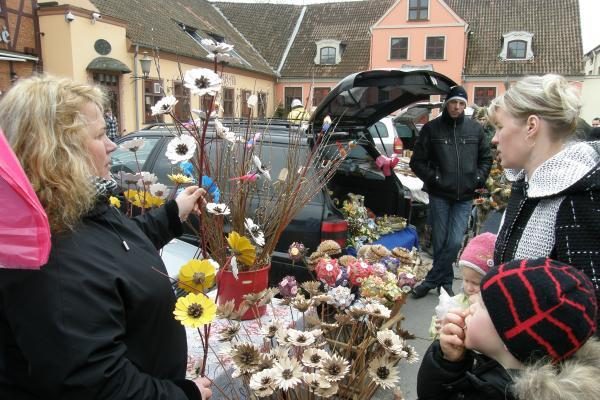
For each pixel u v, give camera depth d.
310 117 3.24
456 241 3.89
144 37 15.59
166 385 1.13
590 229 1.19
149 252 1.26
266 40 26.88
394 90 3.64
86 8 13.70
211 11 25.53
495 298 0.98
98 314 1.00
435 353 1.19
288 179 2.31
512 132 1.41
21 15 12.64
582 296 0.94
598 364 0.95
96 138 1.20
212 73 1.52
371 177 4.32
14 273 0.97
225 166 2.22
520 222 1.39
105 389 0.98
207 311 1.23
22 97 1.06
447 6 23.72
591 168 1.24
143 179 2.00
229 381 1.77
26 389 1.04
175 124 2.02
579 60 22.50
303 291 2.34
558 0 24.53
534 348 0.94
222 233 2.13
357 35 26.39
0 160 0.84
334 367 1.45
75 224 1.07
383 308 1.78
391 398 2.37
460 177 3.77
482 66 23.83
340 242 3.08
